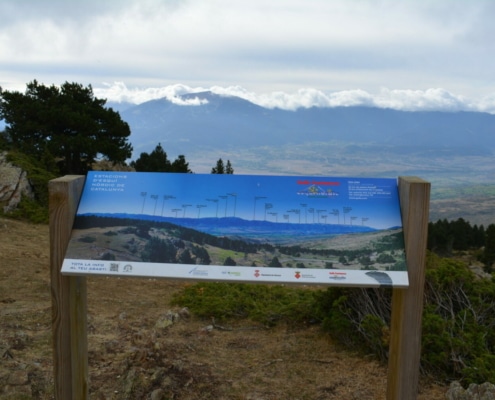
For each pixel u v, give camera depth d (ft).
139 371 14.48
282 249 10.17
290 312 21.01
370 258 10.03
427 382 15.03
